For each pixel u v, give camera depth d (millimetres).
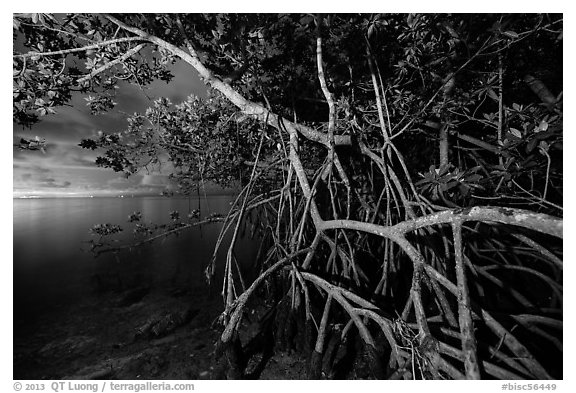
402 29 4613
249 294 4297
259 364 4395
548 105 3527
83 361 4535
